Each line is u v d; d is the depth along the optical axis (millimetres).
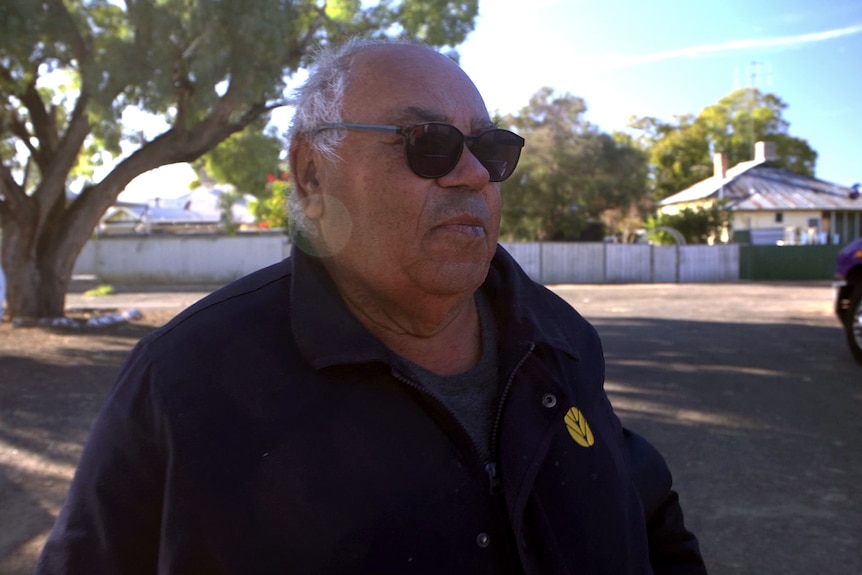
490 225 1390
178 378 1193
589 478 1392
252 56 11781
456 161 1316
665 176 54969
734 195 39812
